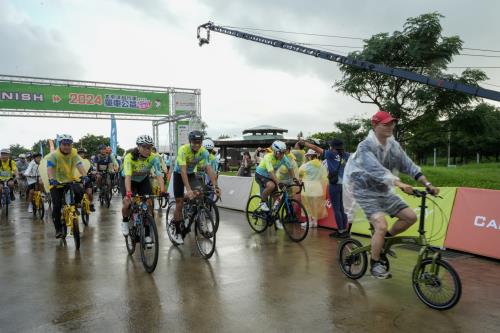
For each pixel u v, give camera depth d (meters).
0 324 3.20
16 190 17.42
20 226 7.98
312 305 3.57
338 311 3.43
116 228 7.57
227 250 5.70
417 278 3.63
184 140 15.78
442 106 19.86
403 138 21.80
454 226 5.37
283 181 6.99
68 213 5.95
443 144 32.56
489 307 3.49
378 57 20.61
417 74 18.62
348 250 4.39
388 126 3.66
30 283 4.25
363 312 3.40
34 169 9.48
